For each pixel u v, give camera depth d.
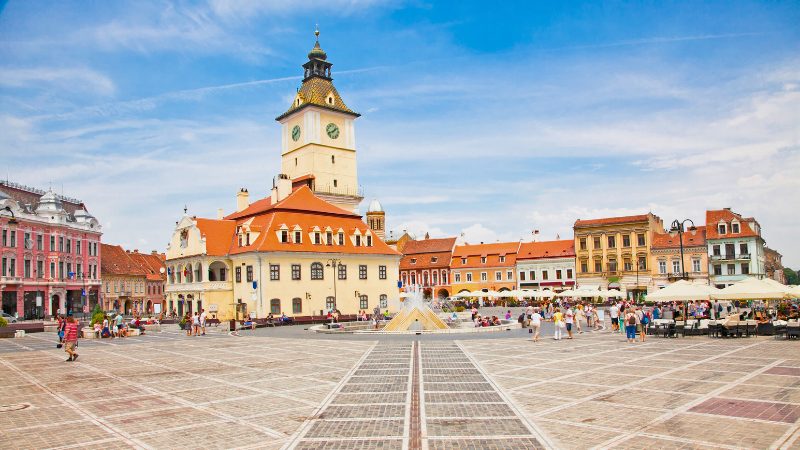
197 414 16.39
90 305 103.25
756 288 38.03
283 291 71.31
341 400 18.09
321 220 79.50
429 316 48.56
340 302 77.06
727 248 92.56
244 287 72.75
